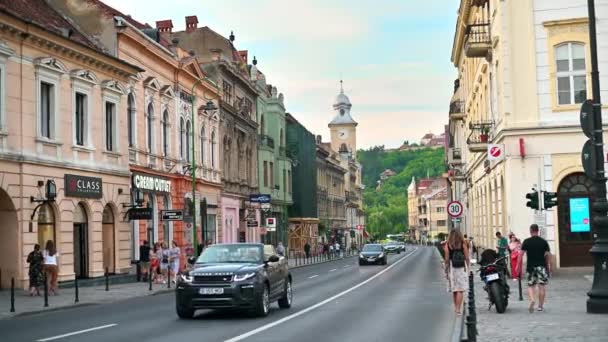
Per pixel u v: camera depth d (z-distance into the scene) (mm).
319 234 102250
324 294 26344
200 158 51781
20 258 28578
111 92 36500
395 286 30391
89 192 33688
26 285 28781
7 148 27938
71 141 32625
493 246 40500
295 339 14281
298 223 85562
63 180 31672
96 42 37625
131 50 39406
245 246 20125
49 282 27719
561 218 31766
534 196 24219
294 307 21328
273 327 16312
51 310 22375
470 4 48094
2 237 28562
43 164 30031
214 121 55250
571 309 18312
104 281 34469
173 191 45531
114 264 36562
